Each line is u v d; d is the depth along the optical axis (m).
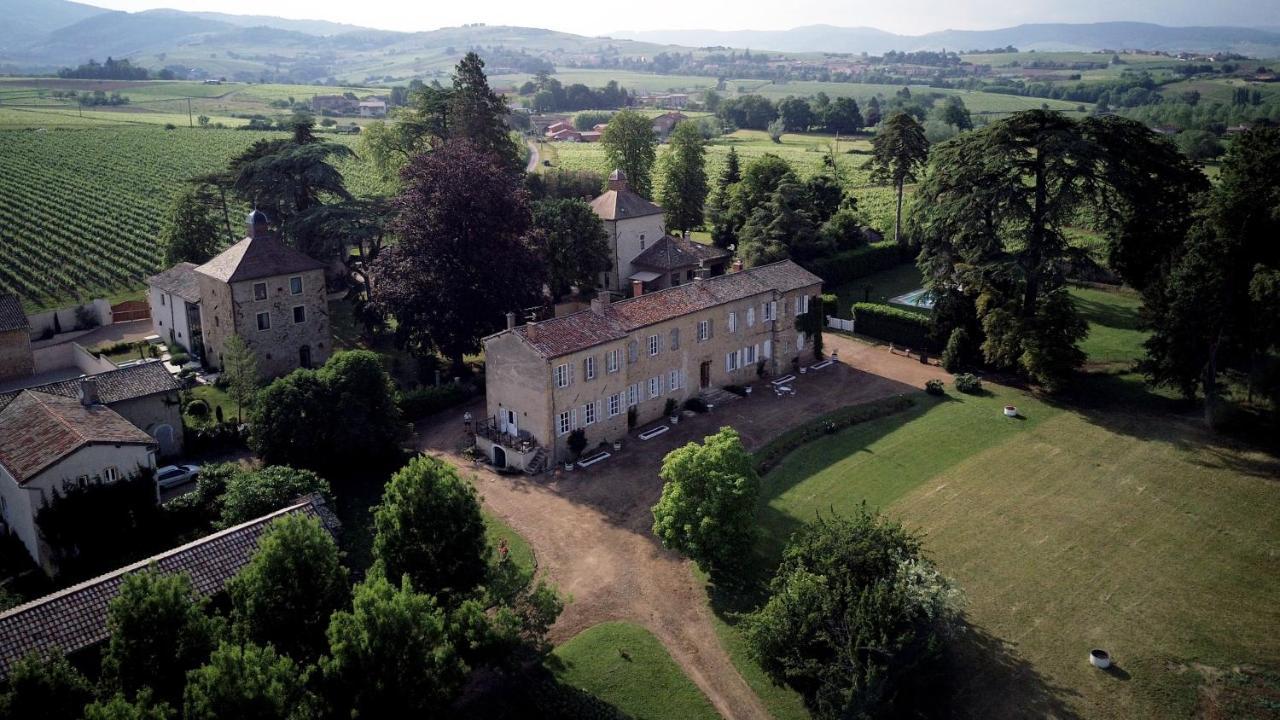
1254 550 50.62
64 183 160.25
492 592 39.66
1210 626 44.38
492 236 75.31
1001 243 79.50
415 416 70.81
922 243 107.19
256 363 71.00
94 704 26.91
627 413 67.31
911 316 87.38
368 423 59.66
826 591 39.94
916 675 39.19
